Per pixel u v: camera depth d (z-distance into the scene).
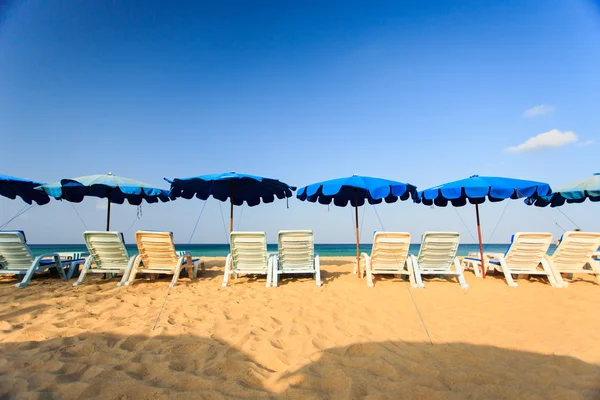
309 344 2.91
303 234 5.43
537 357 2.66
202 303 4.21
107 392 2.08
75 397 2.02
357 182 5.61
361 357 2.65
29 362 2.44
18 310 3.72
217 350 2.74
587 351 2.75
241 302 4.29
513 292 4.94
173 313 3.72
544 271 5.62
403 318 3.65
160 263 5.72
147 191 6.06
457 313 3.83
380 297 4.61
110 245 5.46
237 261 5.63
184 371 2.37
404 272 5.51
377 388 2.18
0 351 2.62
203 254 25.28
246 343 2.89
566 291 5.01
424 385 2.22
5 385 2.11
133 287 5.30
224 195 8.06
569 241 5.39
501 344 2.92
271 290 5.09
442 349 2.81
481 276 6.22
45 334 2.99
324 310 3.94
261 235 5.38
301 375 2.34
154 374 2.32
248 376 2.33
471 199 6.74
